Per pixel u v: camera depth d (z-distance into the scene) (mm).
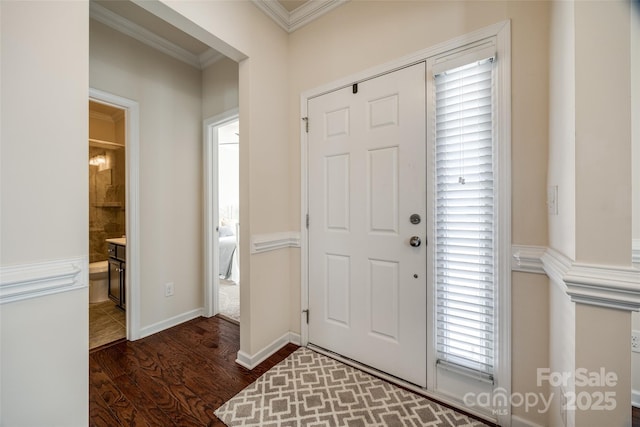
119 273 2836
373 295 1739
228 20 1674
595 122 838
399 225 1626
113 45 2092
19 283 916
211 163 2717
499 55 1299
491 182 1339
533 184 1229
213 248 2729
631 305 780
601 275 813
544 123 1201
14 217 924
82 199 1075
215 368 1803
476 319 1383
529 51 1233
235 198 6211
